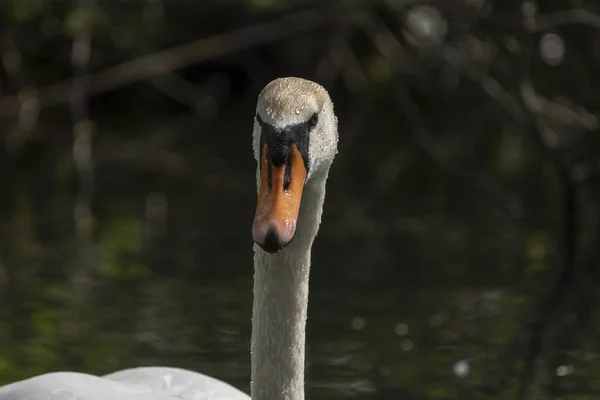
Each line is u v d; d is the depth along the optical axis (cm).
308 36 2142
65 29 1912
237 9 2098
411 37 1917
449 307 1080
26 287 1138
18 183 1716
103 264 1234
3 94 2108
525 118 1471
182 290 1133
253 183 1708
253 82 2245
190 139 2066
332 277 1185
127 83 2066
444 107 2098
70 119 2150
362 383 870
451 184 1706
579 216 1398
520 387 866
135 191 1650
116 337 980
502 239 1363
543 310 1077
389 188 1672
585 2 1469
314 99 556
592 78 1526
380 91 2166
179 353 939
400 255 1277
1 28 2009
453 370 906
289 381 614
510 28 1409
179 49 2023
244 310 1068
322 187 590
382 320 1042
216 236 1374
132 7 1958
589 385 874
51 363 909
